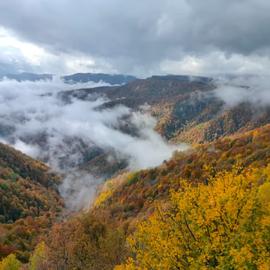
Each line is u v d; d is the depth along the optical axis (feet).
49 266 109.19
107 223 125.90
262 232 48.85
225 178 53.98
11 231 380.58
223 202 50.85
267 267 43.47
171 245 52.60
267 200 58.23
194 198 53.62
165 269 51.72
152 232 54.95
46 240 125.39
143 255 55.26
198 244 51.34
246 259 46.11
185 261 51.60
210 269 48.62
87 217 122.62
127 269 55.36
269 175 73.31
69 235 114.01
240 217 49.96
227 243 48.70
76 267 104.99
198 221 50.44
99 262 102.47
